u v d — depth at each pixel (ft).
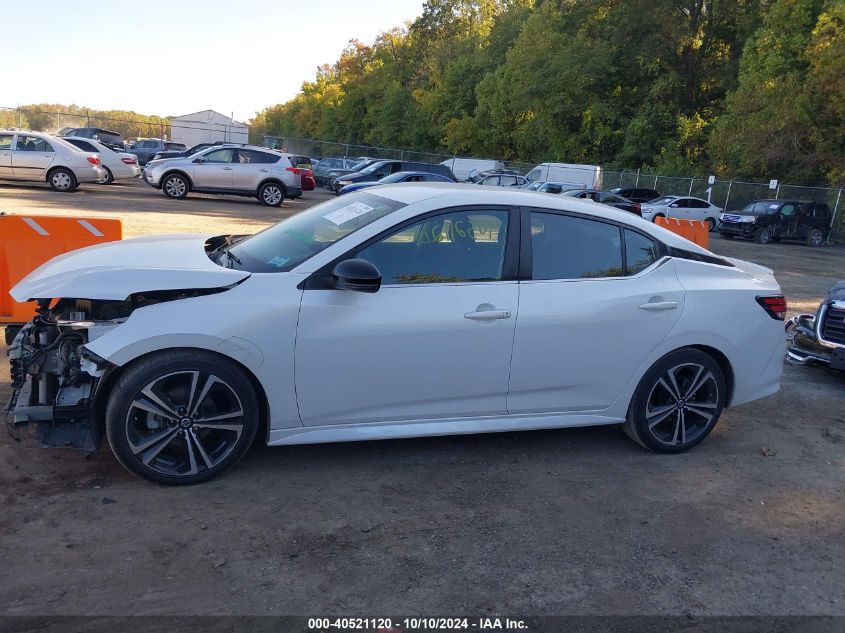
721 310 14.64
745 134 105.60
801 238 89.71
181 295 11.66
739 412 18.17
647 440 14.65
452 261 12.89
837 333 19.99
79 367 11.64
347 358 12.10
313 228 13.61
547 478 13.41
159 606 8.89
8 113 126.52
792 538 11.82
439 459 13.88
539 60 148.05
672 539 11.50
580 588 9.97
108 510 10.98
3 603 8.71
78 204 53.47
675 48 139.95
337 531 10.95
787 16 104.12
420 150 193.36
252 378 12.00
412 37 227.81
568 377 13.64
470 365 12.87
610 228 14.21
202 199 70.69
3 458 12.35
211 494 11.74
